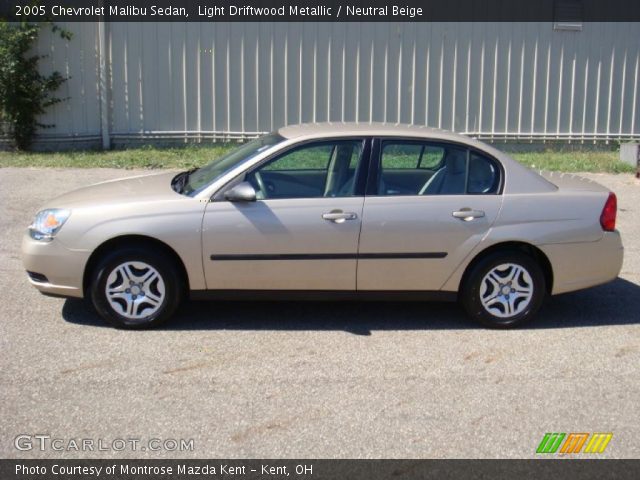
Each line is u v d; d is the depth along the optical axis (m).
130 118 13.58
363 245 6.15
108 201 6.18
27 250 6.18
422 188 6.29
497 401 5.09
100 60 13.31
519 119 13.98
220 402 4.99
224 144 13.70
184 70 13.45
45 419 4.73
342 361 5.70
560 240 6.33
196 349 5.85
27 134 13.33
